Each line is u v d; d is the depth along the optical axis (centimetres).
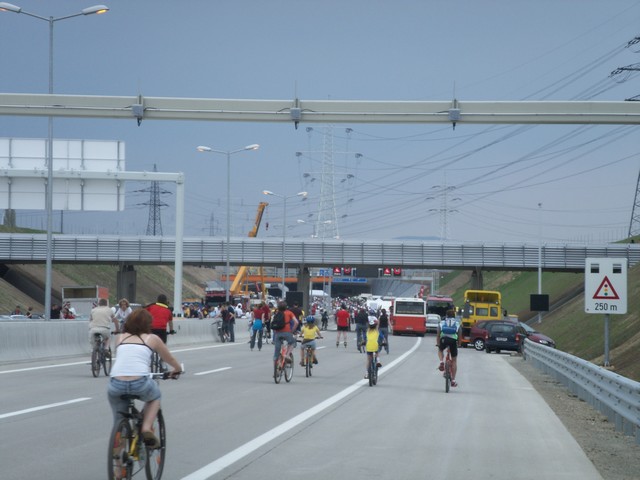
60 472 1193
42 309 11556
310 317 3219
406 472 1258
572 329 7812
